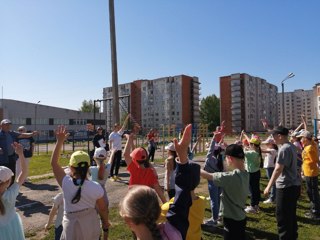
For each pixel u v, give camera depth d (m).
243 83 109.31
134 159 4.70
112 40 15.30
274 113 129.75
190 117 113.06
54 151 3.86
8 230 3.62
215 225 6.53
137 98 119.94
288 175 4.81
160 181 11.92
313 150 7.24
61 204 4.33
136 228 2.04
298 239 5.88
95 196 3.49
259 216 7.35
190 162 2.72
